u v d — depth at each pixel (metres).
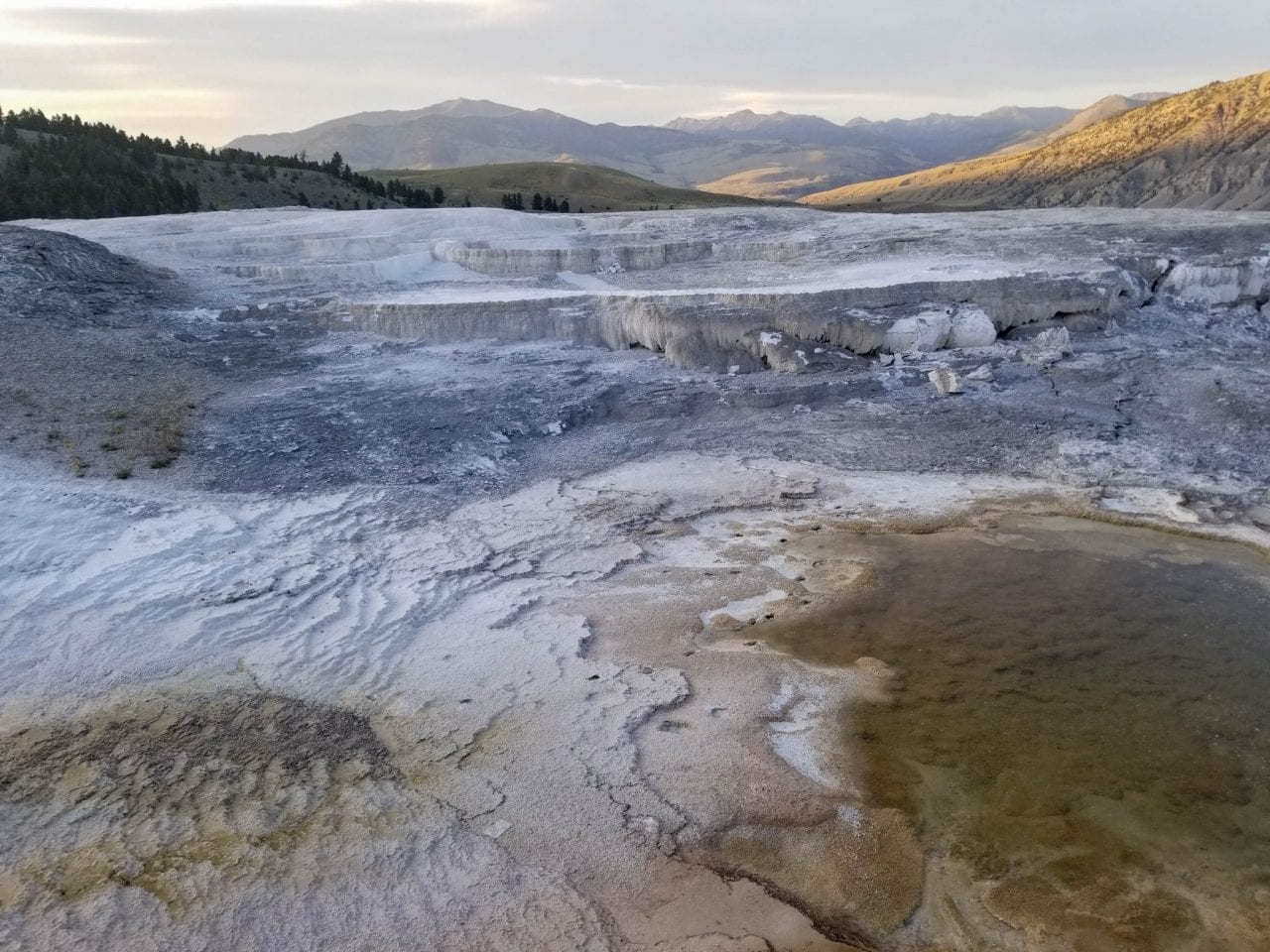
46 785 7.22
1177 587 10.64
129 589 9.91
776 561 11.48
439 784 7.41
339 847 6.72
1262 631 9.70
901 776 7.52
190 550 10.80
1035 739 7.97
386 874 6.50
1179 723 8.17
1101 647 9.44
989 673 9.00
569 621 9.98
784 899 6.37
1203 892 6.30
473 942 6.01
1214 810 7.07
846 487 13.58
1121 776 7.46
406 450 14.27
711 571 11.22
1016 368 17.27
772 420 16.03
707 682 8.87
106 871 6.43
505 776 7.51
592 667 9.10
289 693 8.52
